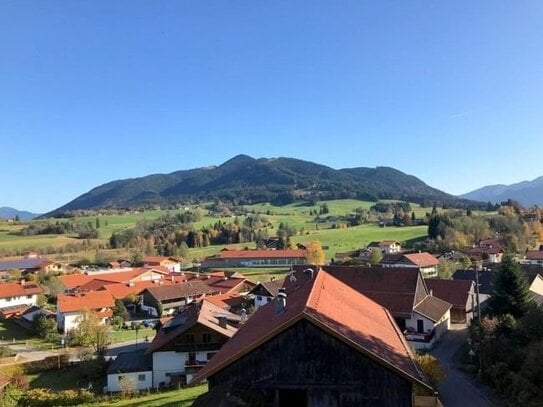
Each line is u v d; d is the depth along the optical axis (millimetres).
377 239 184375
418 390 28391
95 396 47344
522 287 53438
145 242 196500
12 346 76312
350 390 20156
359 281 63500
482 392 39438
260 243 192125
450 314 69500
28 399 45438
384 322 28391
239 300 93312
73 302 87812
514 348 41938
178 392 45688
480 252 131125
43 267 143875
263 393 20703
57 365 61906
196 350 53750
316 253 138250
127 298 103688
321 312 21109
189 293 103500
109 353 67875
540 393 33438
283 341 20797
